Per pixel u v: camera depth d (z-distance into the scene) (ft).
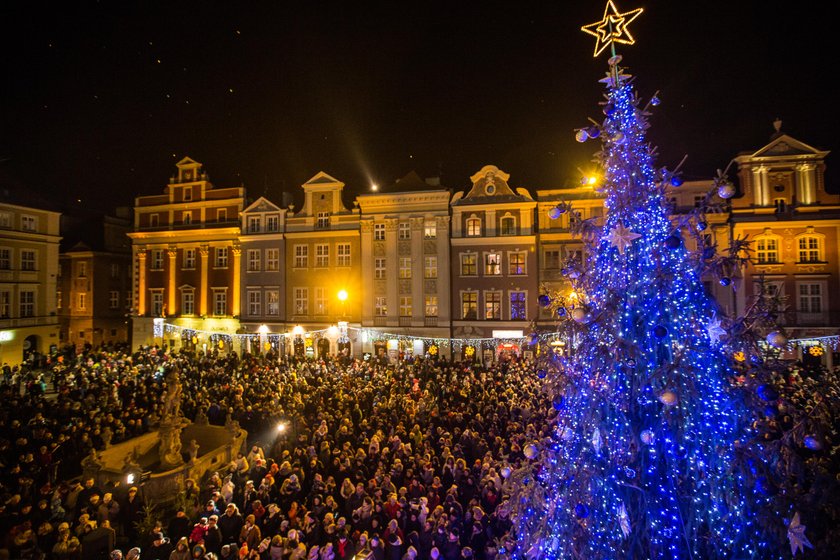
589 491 24.68
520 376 87.35
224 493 45.06
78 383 84.48
